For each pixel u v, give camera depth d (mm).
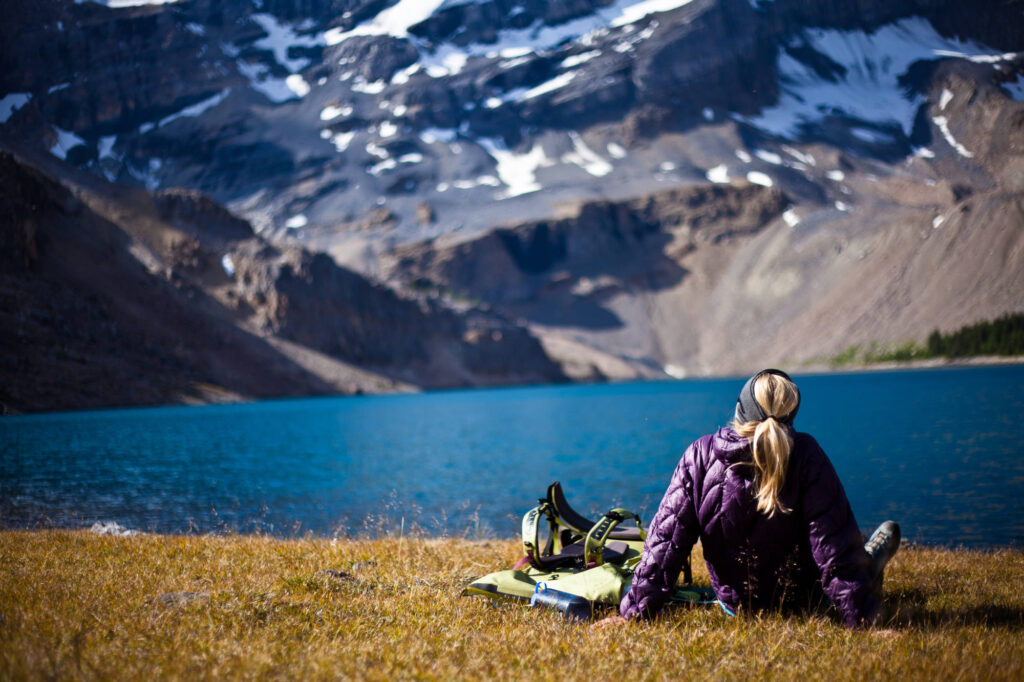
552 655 4621
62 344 115625
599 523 6547
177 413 94000
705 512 5242
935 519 16125
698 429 49344
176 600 5844
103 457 37531
